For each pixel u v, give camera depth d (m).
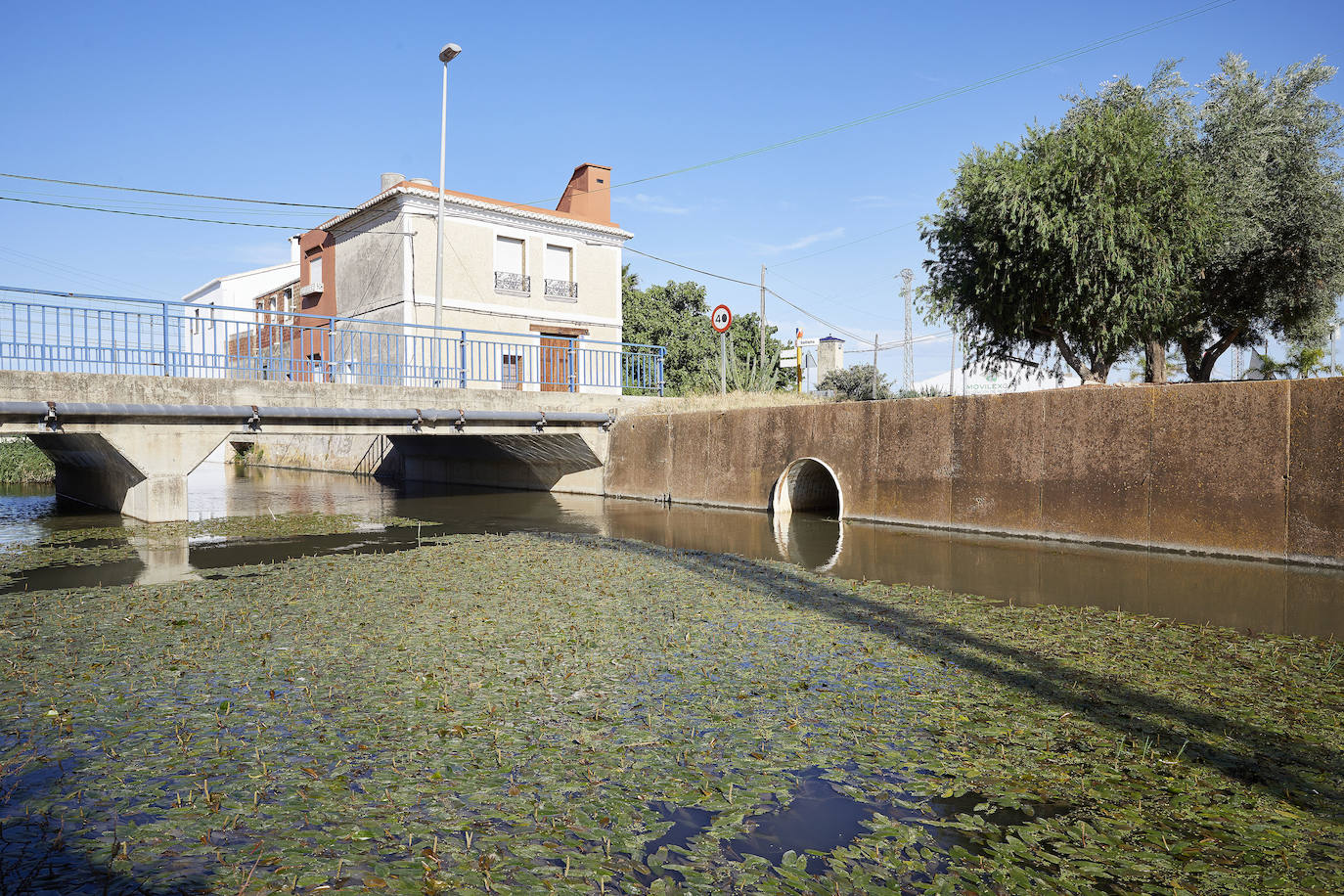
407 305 23.67
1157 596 8.09
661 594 8.12
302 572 9.35
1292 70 16.22
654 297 36.50
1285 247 15.98
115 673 5.52
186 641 6.33
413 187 23.56
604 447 20.14
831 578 9.00
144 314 13.64
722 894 2.94
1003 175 14.02
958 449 13.23
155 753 4.16
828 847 3.30
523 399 18.64
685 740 4.37
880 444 14.41
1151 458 10.93
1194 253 14.06
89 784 3.81
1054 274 13.87
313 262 29.53
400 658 5.84
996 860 3.19
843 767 4.05
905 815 3.57
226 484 24.94
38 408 12.18
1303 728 4.59
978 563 9.99
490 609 7.41
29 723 4.60
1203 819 3.54
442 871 3.06
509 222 25.70
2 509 16.92
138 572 9.41
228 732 4.46
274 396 14.73
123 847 3.20
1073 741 4.39
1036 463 12.19
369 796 3.68
